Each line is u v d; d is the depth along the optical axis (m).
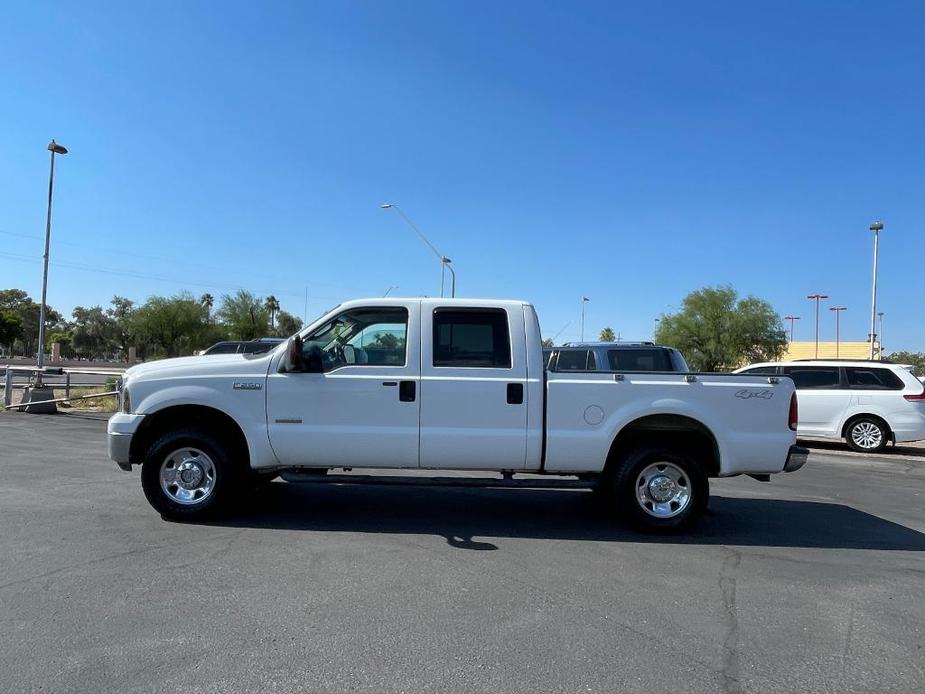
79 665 3.53
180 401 6.37
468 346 6.48
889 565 5.63
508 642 3.93
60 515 6.57
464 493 8.30
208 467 6.48
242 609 4.32
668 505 6.45
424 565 5.33
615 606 4.54
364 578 4.98
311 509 7.20
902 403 13.52
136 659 3.61
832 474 10.81
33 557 5.28
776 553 5.93
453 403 6.34
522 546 5.96
